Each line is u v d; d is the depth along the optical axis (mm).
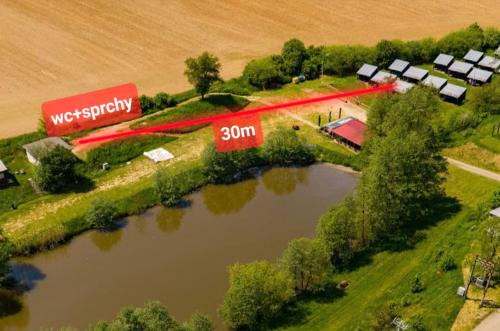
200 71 163000
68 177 133625
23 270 112875
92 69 191000
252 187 138000
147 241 121125
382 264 103750
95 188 133750
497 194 112188
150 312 83000
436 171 115875
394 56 192625
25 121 158375
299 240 98125
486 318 86312
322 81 188875
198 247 118938
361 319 89625
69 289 108438
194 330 85812
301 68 191750
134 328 80125
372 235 110625
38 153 132250
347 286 99812
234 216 128875
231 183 138875
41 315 102500
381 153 110062
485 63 189250
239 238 121500
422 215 117062
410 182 109500
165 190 129875
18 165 140000
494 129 145875
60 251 118312
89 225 123500
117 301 105500
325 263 98500
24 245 115625
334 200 133125
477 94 159000
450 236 107250
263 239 121000
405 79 185000
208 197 134875
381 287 97312
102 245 120312
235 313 91062
